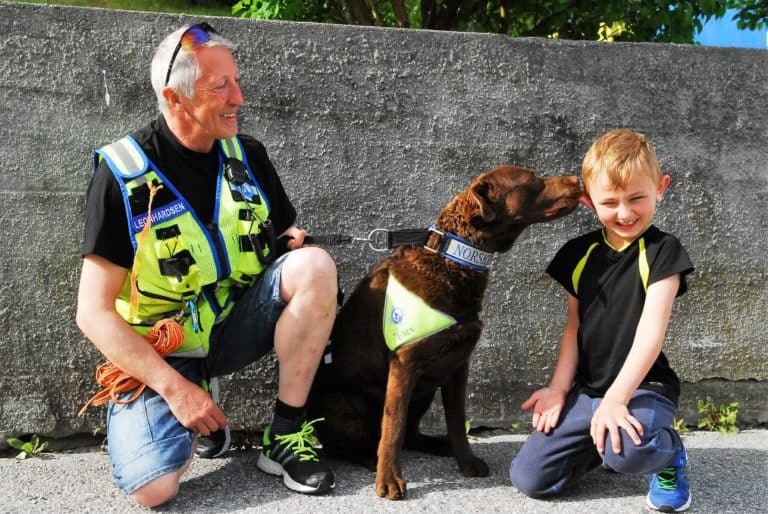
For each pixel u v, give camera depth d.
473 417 3.76
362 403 3.14
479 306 2.98
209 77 2.73
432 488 2.91
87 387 3.44
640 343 2.66
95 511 2.65
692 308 3.87
